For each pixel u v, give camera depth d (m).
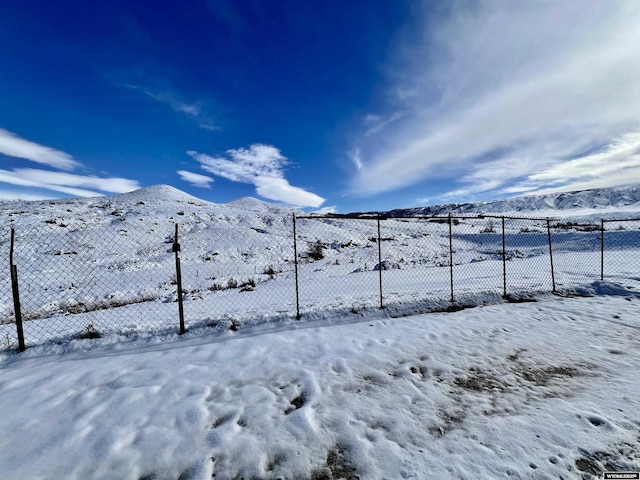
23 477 2.72
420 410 3.56
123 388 4.08
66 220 28.20
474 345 5.29
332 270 17.58
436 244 27.42
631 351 4.94
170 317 7.07
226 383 4.20
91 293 12.60
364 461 2.84
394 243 28.27
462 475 2.64
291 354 5.03
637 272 10.41
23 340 5.34
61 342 5.55
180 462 2.87
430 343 5.39
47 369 4.64
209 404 3.72
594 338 5.48
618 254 15.46
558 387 3.98
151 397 3.87
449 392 3.93
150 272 17.27
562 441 3.01
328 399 3.80
